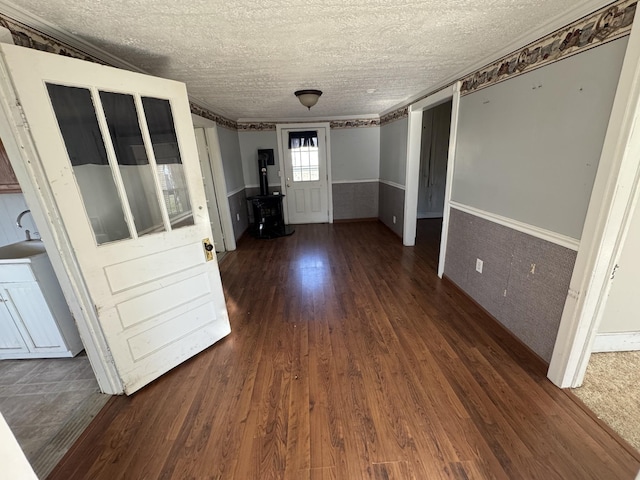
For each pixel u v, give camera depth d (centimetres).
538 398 161
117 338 167
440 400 162
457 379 177
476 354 197
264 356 207
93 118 150
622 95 121
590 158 140
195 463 135
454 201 283
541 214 175
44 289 195
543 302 179
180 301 197
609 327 187
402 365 191
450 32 170
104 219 163
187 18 142
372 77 270
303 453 137
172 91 177
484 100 224
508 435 141
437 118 563
